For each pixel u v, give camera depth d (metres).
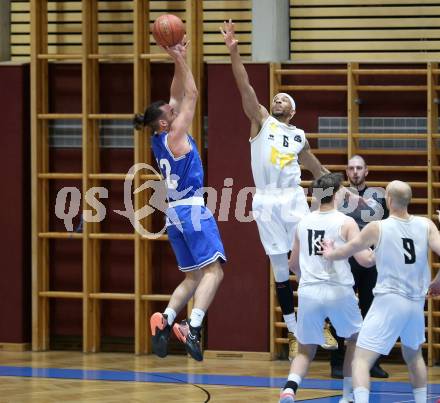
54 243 21.86
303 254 14.25
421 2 20.89
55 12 22.27
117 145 21.62
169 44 14.11
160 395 16.16
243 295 20.55
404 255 13.05
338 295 13.95
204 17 21.77
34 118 21.28
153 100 21.50
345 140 20.67
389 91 20.52
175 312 14.60
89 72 21.25
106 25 22.08
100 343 21.66
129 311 21.58
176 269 21.44
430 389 16.95
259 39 20.81
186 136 14.35
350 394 15.01
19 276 21.53
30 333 21.91
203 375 18.39
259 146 16.23
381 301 13.12
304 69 20.55
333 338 17.98
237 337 20.55
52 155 21.88
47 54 21.23
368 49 21.08
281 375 18.41
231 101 20.62
